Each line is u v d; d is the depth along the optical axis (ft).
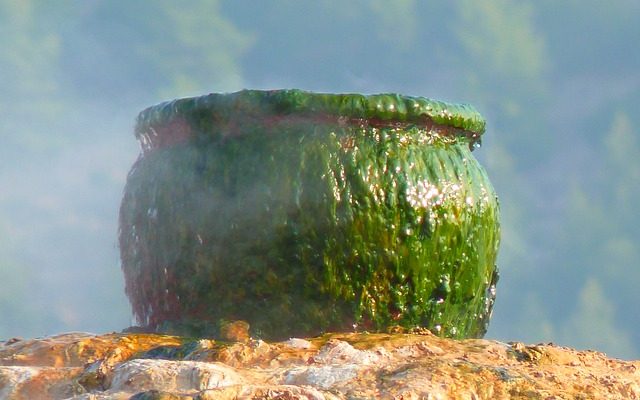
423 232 87.81
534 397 71.67
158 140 92.48
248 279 86.89
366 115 87.61
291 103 86.89
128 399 69.05
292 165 86.63
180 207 88.99
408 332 87.25
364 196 86.48
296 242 85.97
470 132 93.15
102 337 82.69
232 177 87.51
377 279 86.89
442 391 70.69
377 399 69.56
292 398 68.23
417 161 88.63
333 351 77.36
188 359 77.41
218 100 88.33
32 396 74.84
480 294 92.63
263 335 86.99
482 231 91.66
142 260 91.86
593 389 74.13
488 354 79.05
